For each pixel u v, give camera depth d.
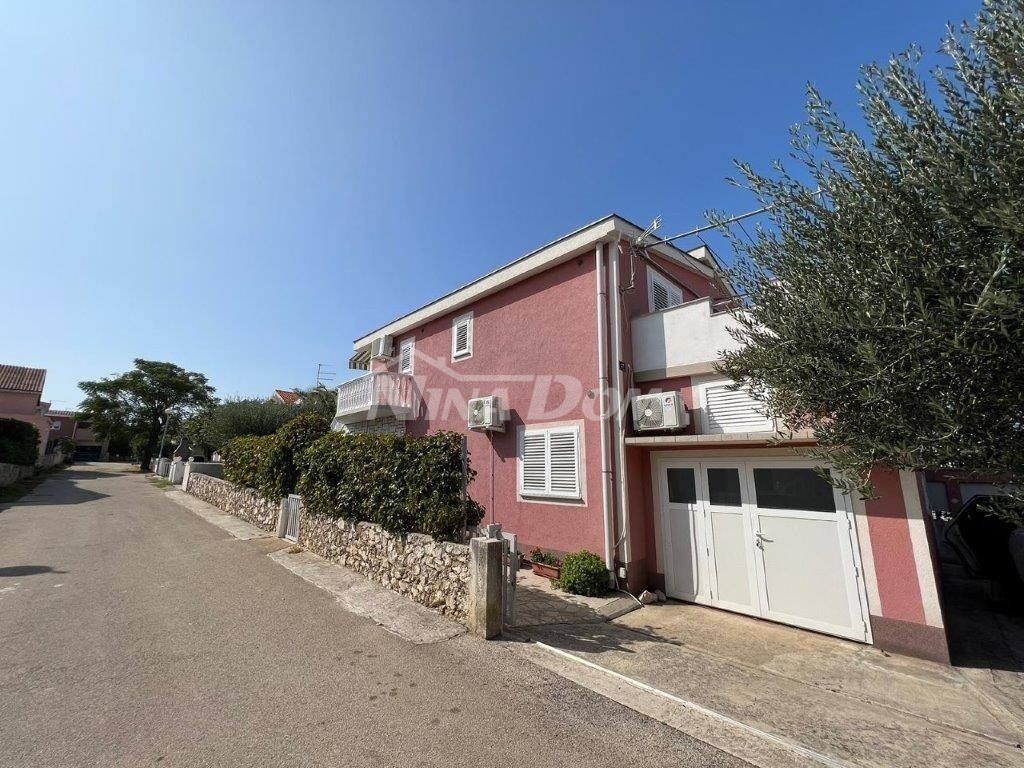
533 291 10.05
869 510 5.80
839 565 5.96
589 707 3.97
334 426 16.84
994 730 3.86
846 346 3.48
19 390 33.06
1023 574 7.10
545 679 4.46
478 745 3.38
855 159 3.49
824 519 6.15
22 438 25.50
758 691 4.45
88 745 3.25
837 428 3.81
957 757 3.46
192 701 3.89
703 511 7.38
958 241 2.95
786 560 6.43
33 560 8.77
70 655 4.72
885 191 3.28
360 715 3.74
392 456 7.54
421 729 3.56
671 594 7.57
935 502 11.84
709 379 7.48
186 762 3.10
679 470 7.77
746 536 6.86
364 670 4.54
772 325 4.17
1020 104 2.56
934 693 4.49
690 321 7.77
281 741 3.37
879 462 3.59
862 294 3.43
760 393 5.03
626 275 8.88
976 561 7.82
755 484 6.86
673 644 5.63
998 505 3.02
